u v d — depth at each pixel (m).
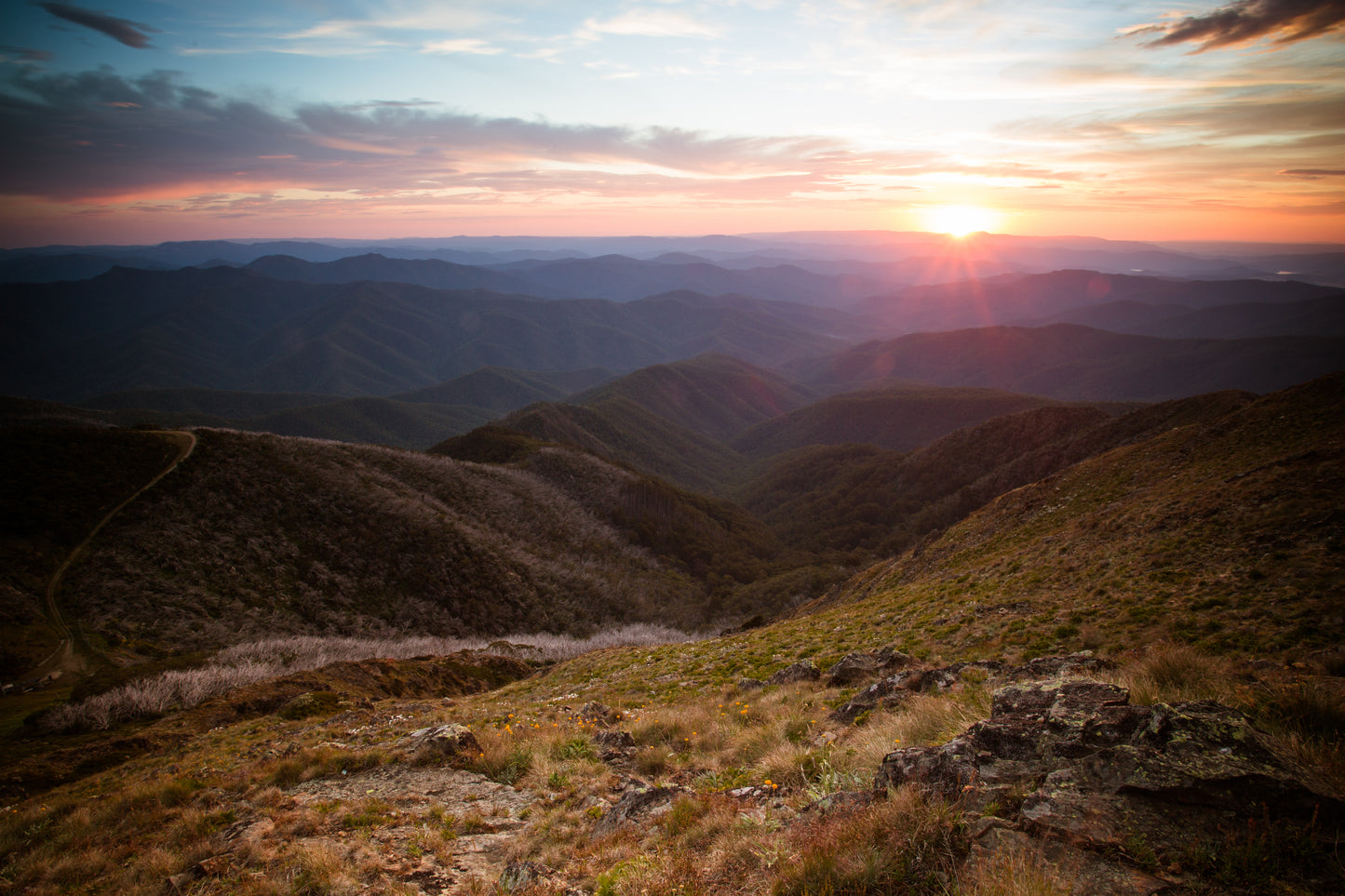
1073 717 6.05
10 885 10.31
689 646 34.47
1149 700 7.58
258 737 21.38
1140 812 4.71
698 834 6.89
